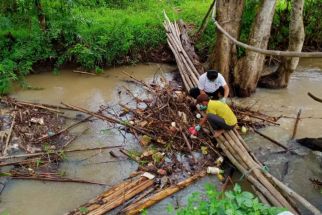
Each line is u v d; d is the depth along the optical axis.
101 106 7.89
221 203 3.66
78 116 7.59
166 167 6.03
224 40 8.30
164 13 11.59
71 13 9.77
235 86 8.54
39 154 6.37
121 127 7.22
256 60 8.18
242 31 9.77
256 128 7.27
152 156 6.27
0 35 9.38
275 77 9.03
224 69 8.52
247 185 5.76
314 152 6.56
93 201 5.34
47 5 9.77
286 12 10.34
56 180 5.85
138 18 11.12
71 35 9.52
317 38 11.07
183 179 5.86
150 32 10.52
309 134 7.08
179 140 6.73
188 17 12.05
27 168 6.07
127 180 5.80
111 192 5.50
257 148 6.63
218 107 6.30
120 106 8.01
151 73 9.77
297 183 5.82
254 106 8.16
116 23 10.25
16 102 7.85
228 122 6.33
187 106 7.63
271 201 4.95
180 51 9.58
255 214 3.54
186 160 6.32
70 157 6.40
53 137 6.87
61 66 9.73
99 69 9.55
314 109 8.06
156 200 5.35
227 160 6.32
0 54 9.09
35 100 8.17
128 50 10.16
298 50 8.36
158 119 7.26
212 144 6.66
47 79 9.21
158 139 6.72
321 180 5.91
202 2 13.47
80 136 6.96
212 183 5.80
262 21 7.91
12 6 9.59
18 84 8.82
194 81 8.20
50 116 7.50
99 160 6.34
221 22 8.25
